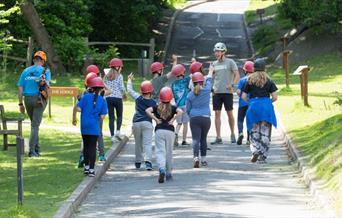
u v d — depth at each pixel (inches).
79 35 2669.8
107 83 1239.5
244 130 1403.8
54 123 1494.8
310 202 788.0
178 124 1238.3
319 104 1631.4
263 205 777.6
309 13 2783.0
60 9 2655.0
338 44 2805.1
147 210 765.9
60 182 900.6
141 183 935.7
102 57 2534.5
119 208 784.3
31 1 2440.9
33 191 842.2
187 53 3304.6
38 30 2461.9
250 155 1140.5
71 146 1224.8
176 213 741.3
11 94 1988.2
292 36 2930.6
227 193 847.1
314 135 1183.6
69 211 745.0
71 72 2551.7
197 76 1021.8
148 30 3373.5
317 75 2412.6
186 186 899.4
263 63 1058.1
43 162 1064.8
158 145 936.3
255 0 4648.1
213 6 4576.8
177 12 4158.5
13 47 2503.7
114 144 1217.4
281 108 1625.2
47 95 1107.3
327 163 890.7
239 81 1206.3
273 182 917.8
